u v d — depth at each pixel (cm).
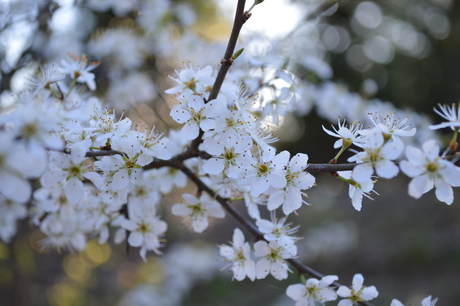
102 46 411
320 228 761
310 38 979
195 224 226
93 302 638
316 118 1120
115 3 419
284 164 179
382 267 719
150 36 431
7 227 280
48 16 361
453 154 164
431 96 962
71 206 238
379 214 849
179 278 605
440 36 941
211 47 412
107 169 183
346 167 177
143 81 430
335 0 330
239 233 213
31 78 241
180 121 185
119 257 728
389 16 986
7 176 124
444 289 645
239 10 173
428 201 837
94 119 201
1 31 329
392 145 155
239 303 634
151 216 232
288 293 202
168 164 216
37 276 609
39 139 140
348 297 201
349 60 1077
